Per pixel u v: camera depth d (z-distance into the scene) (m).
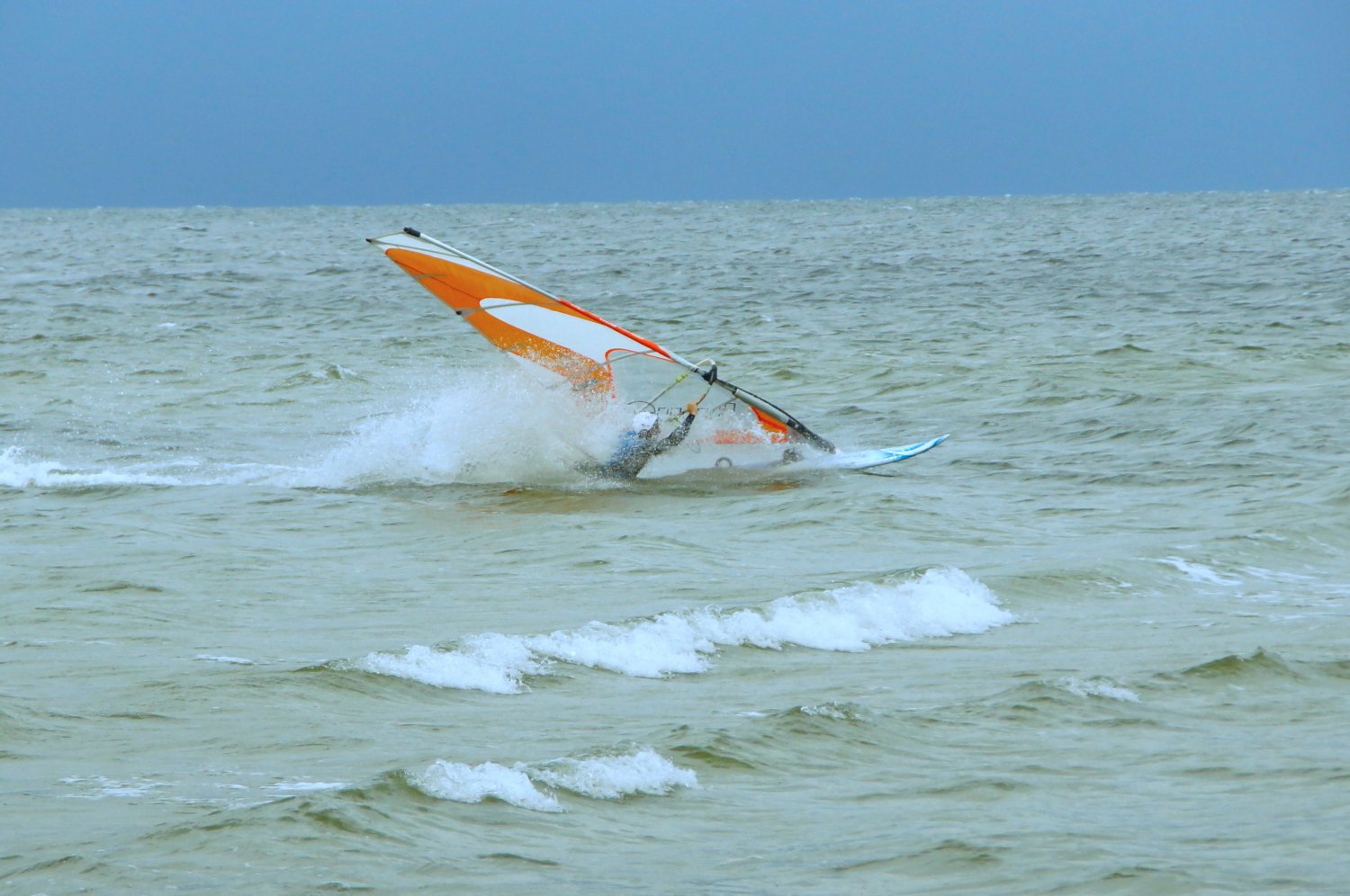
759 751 28.61
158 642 36.97
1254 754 28.89
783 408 89.62
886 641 38.62
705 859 23.14
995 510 58.03
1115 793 26.50
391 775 25.52
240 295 183.25
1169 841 23.78
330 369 106.94
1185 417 79.31
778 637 38.38
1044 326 133.25
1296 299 148.75
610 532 53.19
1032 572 45.12
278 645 36.72
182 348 123.56
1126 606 42.66
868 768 28.02
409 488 63.03
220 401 93.00
